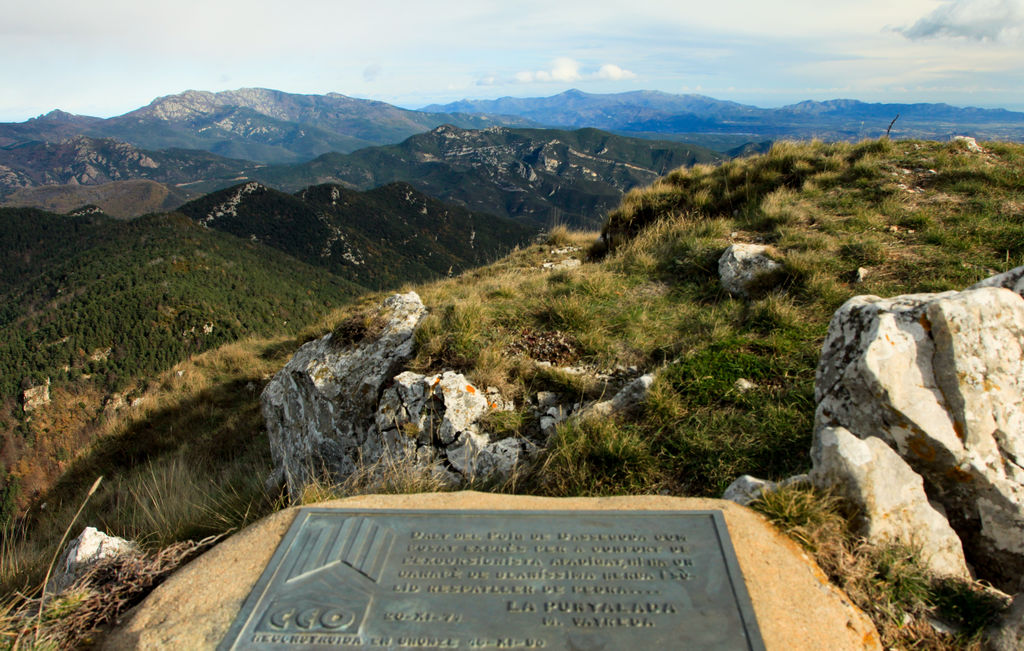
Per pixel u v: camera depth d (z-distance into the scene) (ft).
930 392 9.54
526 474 13.46
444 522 9.61
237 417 32.40
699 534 9.07
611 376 17.11
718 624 7.42
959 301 9.73
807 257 20.93
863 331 10.49
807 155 34.91
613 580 8.20
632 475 12.37
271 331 311.68
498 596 8.00
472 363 17.57
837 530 9.07
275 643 7.50
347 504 10.49
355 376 19.17
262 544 9.46
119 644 8.06
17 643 8.73
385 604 7.97
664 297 22.18
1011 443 9.16
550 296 22.80
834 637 7.44
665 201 34.60
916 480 9.27
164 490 20.79
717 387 14.55
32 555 16.78
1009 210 24.40
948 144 35.01
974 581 8.80
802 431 12.32
